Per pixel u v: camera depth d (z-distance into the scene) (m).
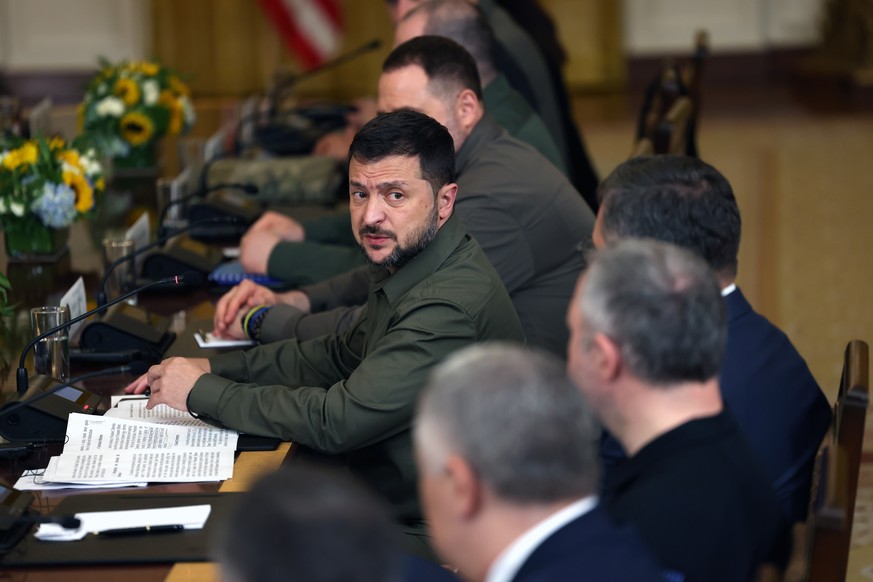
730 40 25.81
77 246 9.30
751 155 19.91
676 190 5.21
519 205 7.71
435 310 5.90
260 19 24.70
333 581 2.62
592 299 4.16
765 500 4.19
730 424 4.23
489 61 9.37
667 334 4.07
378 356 5.86
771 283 13.98
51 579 4.54
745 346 5.27
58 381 6.10
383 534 2.71
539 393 3.29
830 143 20.69
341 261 8.54
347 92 24.78
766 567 3.96
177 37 24.80
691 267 4.18
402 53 7.88
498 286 6.17
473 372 3.33
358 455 6.09
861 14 24.89
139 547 4.74
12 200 8.56
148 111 11.90
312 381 6.52
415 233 6.05
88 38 25.08
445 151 6.09
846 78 24.59
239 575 2.67
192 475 5.39
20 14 24.91
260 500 2.72
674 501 4.03
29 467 5.47
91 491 5.24
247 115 13.57
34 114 11.98
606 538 3.33
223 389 5.86
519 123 9.44
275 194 11.09
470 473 3.27
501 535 3.31
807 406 5.34
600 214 5.38
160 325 7.37
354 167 6.10
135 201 10.84
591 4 24.97
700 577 3.99
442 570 4.57
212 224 9.80
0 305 7.50
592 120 22.97
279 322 7.18
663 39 25.77
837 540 4.16
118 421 5.87
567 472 3.27
